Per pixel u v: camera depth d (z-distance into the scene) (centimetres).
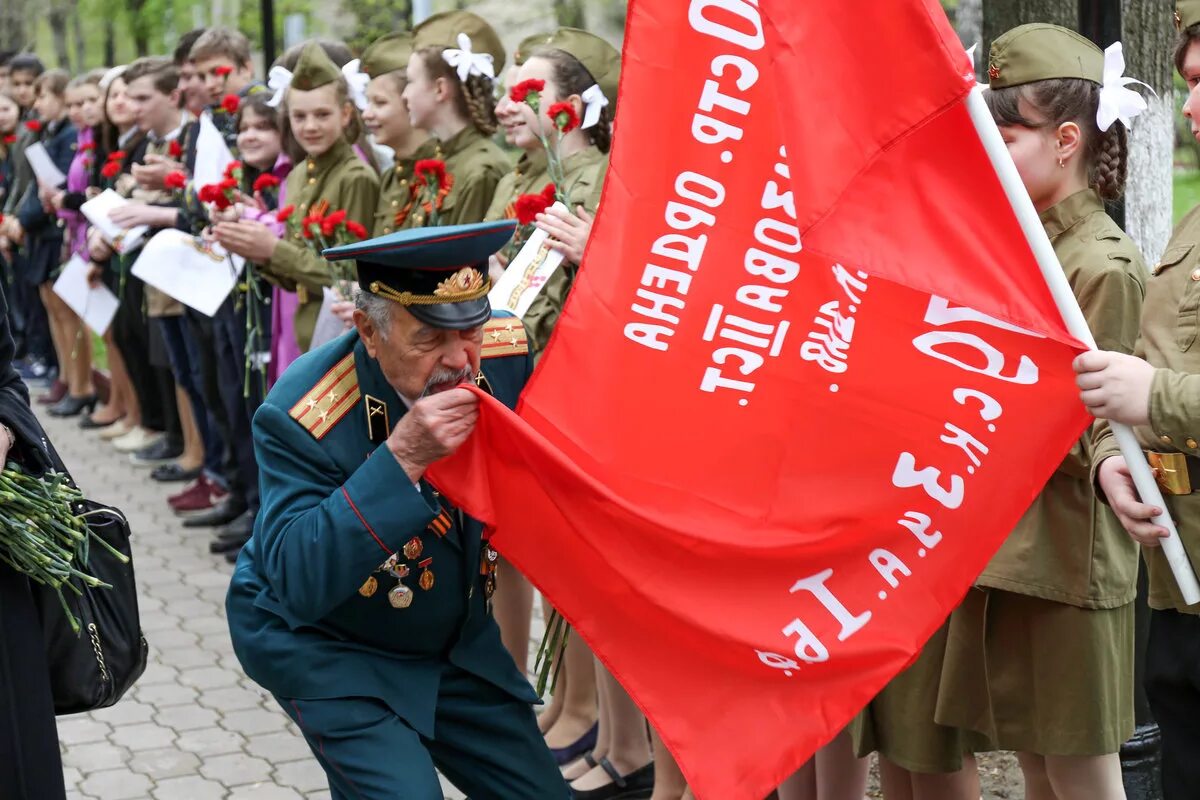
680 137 283
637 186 285
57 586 311
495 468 278
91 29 2034
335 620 283
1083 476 299
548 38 475
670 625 281
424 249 259
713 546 277
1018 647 312
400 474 264
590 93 443
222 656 573
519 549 284
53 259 1012
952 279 253
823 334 277
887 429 275
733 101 280
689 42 281
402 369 270
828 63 248
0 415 314
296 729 503
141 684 545
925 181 253
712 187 282
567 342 285
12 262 1160
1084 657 304
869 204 252
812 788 370
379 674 285
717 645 279
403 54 546
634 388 284
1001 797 422
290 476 280
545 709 481
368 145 631
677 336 283
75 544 324
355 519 263
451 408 263
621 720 434
